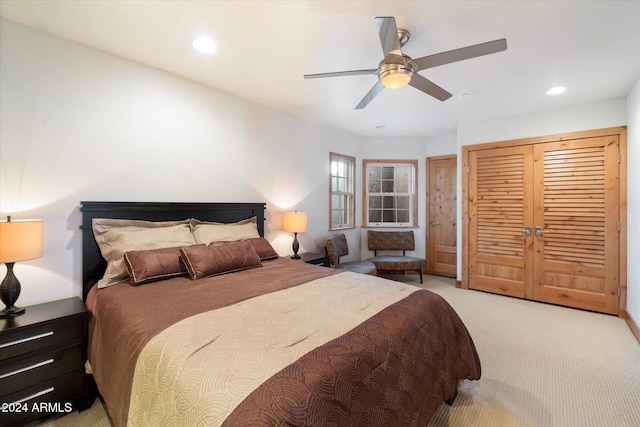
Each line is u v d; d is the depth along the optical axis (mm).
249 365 976
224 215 2957
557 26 1883
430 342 1536
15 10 1741
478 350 2418
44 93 1962
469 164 4121
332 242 4117
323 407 897
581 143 3326
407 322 1447
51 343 1638
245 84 2812
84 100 2125
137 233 2172
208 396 867
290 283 1984
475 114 3719
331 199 4488
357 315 1428
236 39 2049
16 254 1594
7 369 1503
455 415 1675
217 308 1491
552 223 3521
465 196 4152
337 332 1237
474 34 1971
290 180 3775
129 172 2350
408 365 1326
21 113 1882
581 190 3334
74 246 2086
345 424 954
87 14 1781
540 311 3305
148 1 1660
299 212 3705
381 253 5188
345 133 4766
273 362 992
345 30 1939
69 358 1701
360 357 1113
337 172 4781
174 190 2623
